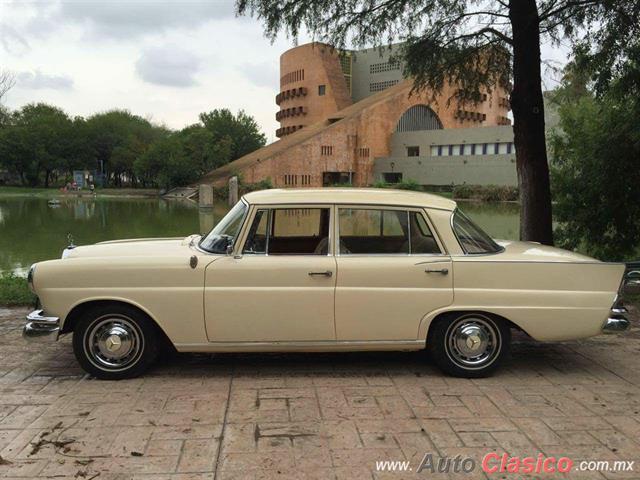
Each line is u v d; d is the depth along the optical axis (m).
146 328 4.81
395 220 4.93
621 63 8.12
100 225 26.67
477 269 4.80
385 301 4.78
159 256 4.80
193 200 58.03
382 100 77.00
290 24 9.34
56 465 3.35
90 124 93.75
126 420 3.99
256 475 3.25
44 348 5.80
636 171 9.77
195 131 80.62
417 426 3.92
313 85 88.88
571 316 4.83
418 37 10.27
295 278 4.74
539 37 9.29
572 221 11.23
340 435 3.77
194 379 4.86
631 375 5.06
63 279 4.70
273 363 5.33
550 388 4.70
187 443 3.64
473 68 11.16
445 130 71.75
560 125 11.55
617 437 3.77
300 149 69.75
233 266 4.73
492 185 63.81
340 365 5.28
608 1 7.61
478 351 4.93
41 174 97.50
